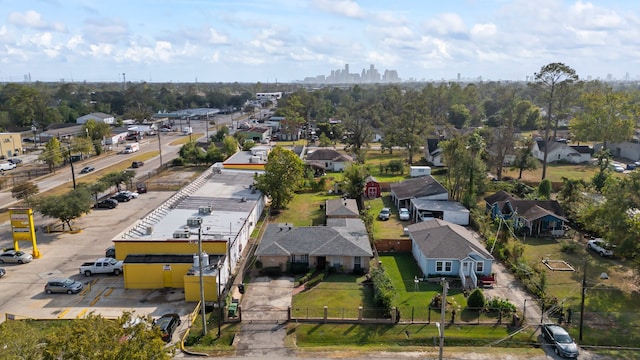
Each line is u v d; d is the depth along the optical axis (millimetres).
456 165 63562
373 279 37594
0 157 98438
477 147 66812
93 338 18984
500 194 58906
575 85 82562
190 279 35000
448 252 39875
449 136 108062
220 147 103250
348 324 32000
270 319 32625
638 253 36938
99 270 40125
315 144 125438
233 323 32125
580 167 92312
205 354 28359
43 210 50312
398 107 154875
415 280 38312
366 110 143750
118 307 34406
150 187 74500
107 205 62000
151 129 146375
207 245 39188
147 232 41250
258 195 57812
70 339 18984
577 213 52969
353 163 77250
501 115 140875
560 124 146625
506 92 182125
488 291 37156
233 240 40594
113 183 67688
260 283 38625
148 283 37688
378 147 122188
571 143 117875
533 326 31922
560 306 33969
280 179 58844
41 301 35312
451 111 159000
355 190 66750
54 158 86938
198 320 32562
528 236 50906
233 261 40938
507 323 32188
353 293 36719
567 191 57281
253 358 27984
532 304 35062
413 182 66250
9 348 19391
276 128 152750
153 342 19953
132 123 161000
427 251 40375
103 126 117000
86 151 98688
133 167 90125
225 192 59000
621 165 92812
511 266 41625
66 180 78375
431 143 98438
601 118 102125
